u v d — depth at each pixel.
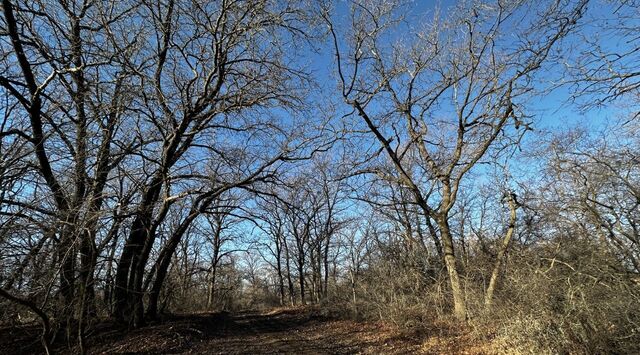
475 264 15.31
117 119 12.41
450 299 16.09
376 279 19.89
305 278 48.75
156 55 14.05
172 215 17.94
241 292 55.75
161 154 15.01
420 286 17.94
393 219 22.38
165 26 13.59
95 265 8.96
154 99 13.98
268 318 25.59
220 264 40.25
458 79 15.73
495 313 11.58
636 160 11.31
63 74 12.60
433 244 22.30
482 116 15.64
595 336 8.25
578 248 11.04
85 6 13.10
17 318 10.09
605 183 11.50
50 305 8.77
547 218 13.66
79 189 10.44
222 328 19.50
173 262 23.08
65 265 8.48
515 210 14.84
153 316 17.16
